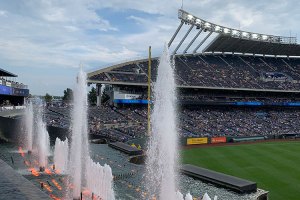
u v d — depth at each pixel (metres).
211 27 96.25
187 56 104.00
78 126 34.19
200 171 33.94
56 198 24.53
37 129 55.47
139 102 84.25
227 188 29.83
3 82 72.44
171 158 26.69
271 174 40.97
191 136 69.00
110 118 74.31
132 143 55.81
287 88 97.31
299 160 50.44
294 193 32.97
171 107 27.20
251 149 61.75
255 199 27.64
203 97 91.88
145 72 88.69
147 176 32.19
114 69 86.19
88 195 25.95
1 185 10.22
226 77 96.88
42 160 37.56
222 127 80.50
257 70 104.75
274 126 86.38
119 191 27.55
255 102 93.19
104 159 39.72
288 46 105.44
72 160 32.50
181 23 92.06
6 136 54.28
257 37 101.19
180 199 24.33
